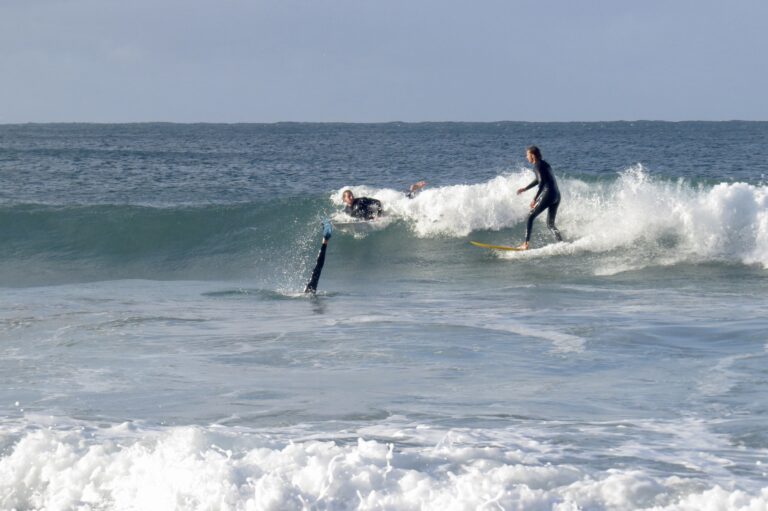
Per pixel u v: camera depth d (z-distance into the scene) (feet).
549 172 210.18
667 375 91.76
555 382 89.30
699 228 202.80
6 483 55.98
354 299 160.25
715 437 66.44
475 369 96.02
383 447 55.47
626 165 594.24
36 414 75.31
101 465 56.13
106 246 242.17
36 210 253.65
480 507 46.42
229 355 105.19
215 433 59.36
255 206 255.29
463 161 627.05
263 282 197.88
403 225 238.89
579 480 50.88
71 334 120.37
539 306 147.02
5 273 225.35
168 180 440.45
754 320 126.11
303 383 89.20
